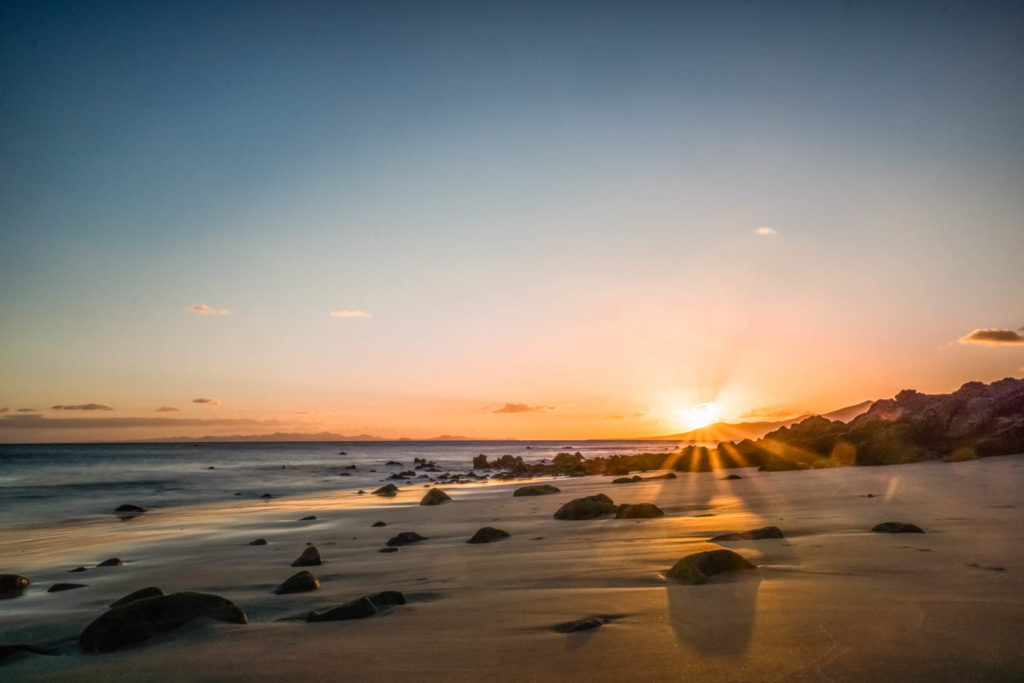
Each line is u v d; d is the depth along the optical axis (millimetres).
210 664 4676
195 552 11570
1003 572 5816
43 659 5164
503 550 9414
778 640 4238
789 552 7332
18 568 10891
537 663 4156
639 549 8625
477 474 41438
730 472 25578
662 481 22406
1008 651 3773
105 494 27641
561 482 27844
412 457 81875
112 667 4797
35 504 23500
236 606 6137
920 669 3568
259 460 67250
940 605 4805
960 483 14539
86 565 10930
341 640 5035
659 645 4320
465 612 5719
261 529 14836
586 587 6422
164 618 5699
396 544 11023
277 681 4207
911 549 7117
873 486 15117
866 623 4461
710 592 5703
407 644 4809
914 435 25703
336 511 18469
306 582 7508
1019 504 10453
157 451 102500
